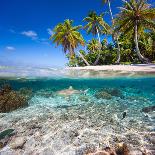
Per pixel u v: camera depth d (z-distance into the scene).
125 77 17.89
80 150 5.19
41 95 12.63
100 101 10.67
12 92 10.92
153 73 16.48
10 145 5.72
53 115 7.96
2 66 15.55
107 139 5.64
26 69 16.34
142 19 30.78
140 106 9.41
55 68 17.05
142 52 40.84
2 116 8.12
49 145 5.57
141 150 4.97
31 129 6.62
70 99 11.41
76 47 43.50
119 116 7.71
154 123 6.86
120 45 42.38
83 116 7.69
